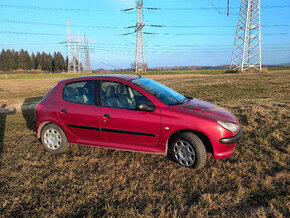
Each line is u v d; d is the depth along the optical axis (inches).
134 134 150.9
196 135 137.5
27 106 501.0
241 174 128.8
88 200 114.3
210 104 169.2
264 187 114.3
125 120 150.6
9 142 213.8
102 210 106.3
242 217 94.7
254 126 210.5
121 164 152.1
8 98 670.5
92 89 167.5
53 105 176.4
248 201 105.6
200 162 135.0
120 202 111.7
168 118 140.6
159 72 2721.5
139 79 174.2
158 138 145.3
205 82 863.1
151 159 157.0
